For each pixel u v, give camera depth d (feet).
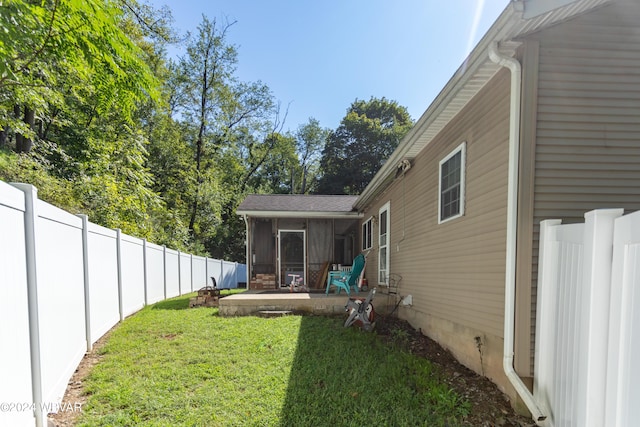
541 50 8.83
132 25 34.04
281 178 88.84
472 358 11.26
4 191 6.22
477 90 11.15
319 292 27.68
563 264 7.24
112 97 13.26
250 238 32.35
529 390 8.43
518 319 8.59
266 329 16.17
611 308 5.52
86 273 12.86
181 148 57.36
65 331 10.11
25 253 7.22
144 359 12.03
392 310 20.39
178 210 53.26
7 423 6.11
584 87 8.93
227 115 66.90
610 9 9.00
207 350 12.98
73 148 36.45
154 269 25.86
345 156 83.51
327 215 31.30
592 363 5.85
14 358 6.49
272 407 8.70
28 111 30.42
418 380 10.19
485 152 10.66
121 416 8.11
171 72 55.98
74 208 26.05
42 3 10.45
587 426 5.87
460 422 8.14
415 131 13.82
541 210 8.79
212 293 24.79
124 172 35.70
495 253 9.90
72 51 11.84
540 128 8.84
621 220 5.35
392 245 22.20
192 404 8.82
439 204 14.49
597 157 8.92
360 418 8.19
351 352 12.87
